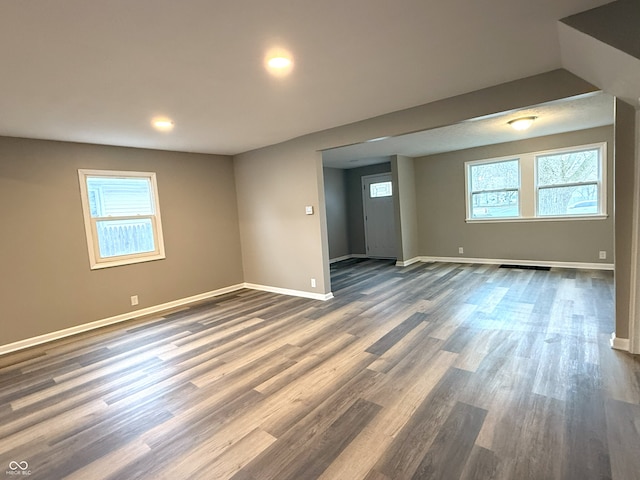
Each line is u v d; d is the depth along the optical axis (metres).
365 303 4.42
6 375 2.95
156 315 4.54
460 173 6.67
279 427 2.00
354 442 1.82
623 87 2.20
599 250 5.39
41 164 3.77
